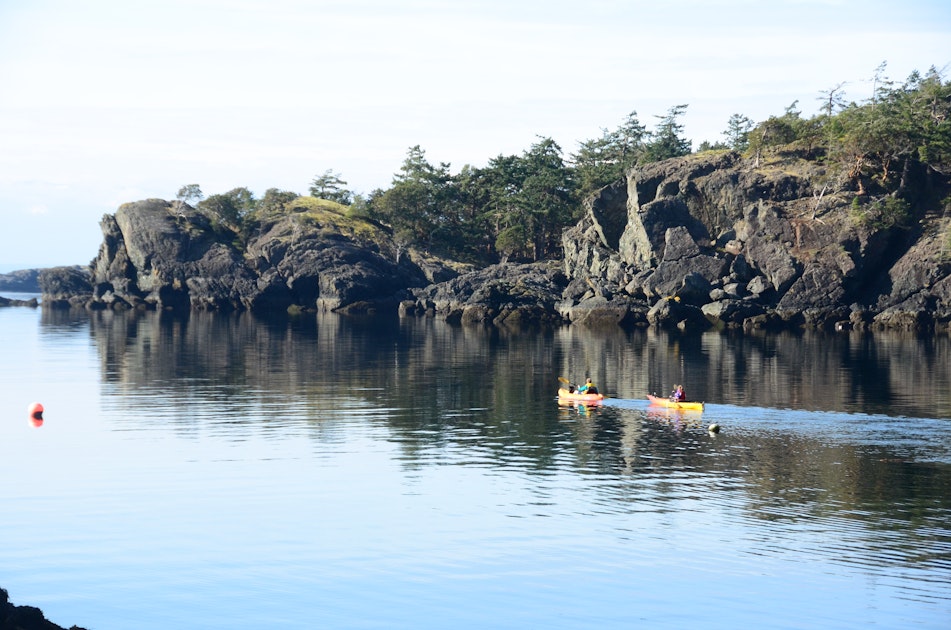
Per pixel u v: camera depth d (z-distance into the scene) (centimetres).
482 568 2980
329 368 8281
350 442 4869
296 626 2567
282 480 4053
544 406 6084
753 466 4331
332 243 19062
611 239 16088
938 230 13550
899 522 3456
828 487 3947
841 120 15862
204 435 5050
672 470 4253
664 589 2811
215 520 3459
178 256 19150
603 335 12362
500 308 15150
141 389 6875
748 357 9281
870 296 13500
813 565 3003
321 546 3181
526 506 3659
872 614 2638
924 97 15862
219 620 2602
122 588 2817
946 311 12725
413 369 8212
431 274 19100
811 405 6081
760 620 2603
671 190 15175
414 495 3809
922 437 4997
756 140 16162
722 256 14262
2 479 4066
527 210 19112
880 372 7938
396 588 2819
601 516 3519
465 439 4956
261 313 17762
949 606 2689
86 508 3619
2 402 6225
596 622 2591
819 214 14112
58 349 10131
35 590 2805
